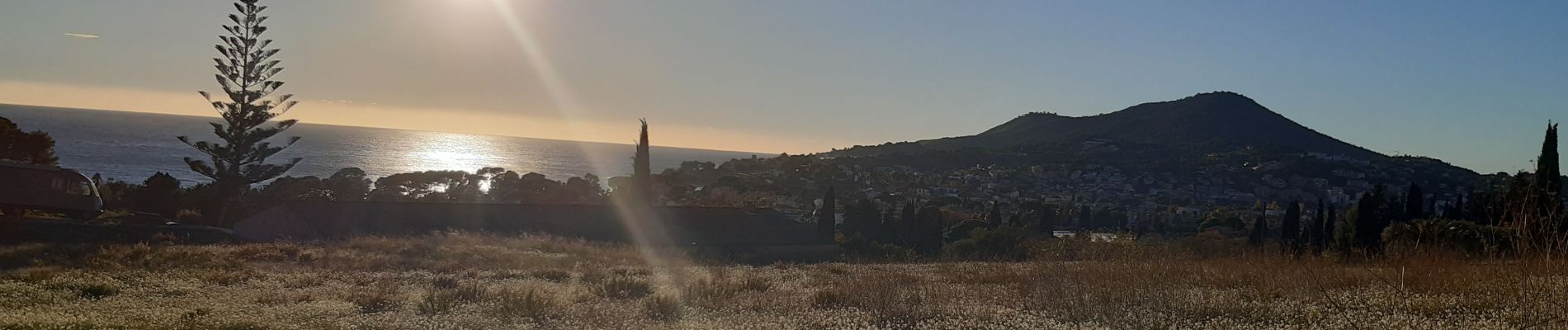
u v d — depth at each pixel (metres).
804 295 12.98
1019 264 20.05
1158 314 9.96
